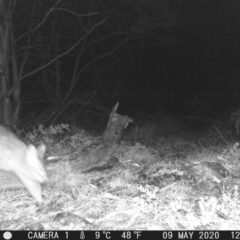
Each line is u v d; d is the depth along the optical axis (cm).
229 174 839
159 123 1839
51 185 771
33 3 1786
